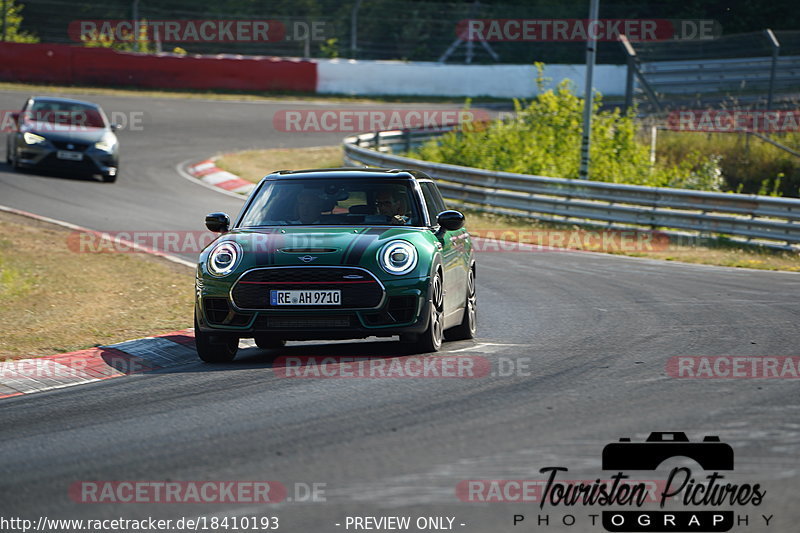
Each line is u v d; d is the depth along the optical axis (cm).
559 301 4009
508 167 9144
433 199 3259
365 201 3030
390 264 2702
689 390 2303
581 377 2475
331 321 2658
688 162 9625
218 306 2728
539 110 9606
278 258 2688
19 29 14762
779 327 3272
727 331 3203
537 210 7238
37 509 1555
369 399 2252
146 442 1939
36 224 5991
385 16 16200
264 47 16100
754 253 5875
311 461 1766
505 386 2369
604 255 5738
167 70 13225
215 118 11931
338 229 2883
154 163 9212
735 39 11750
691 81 11188
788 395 2239
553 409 2122
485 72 14825
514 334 3259
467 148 9494
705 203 6309
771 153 9825
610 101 14725
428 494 1576
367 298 2661
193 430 2022
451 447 1836
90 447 1919
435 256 2828
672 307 3788
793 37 11575
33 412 2266
